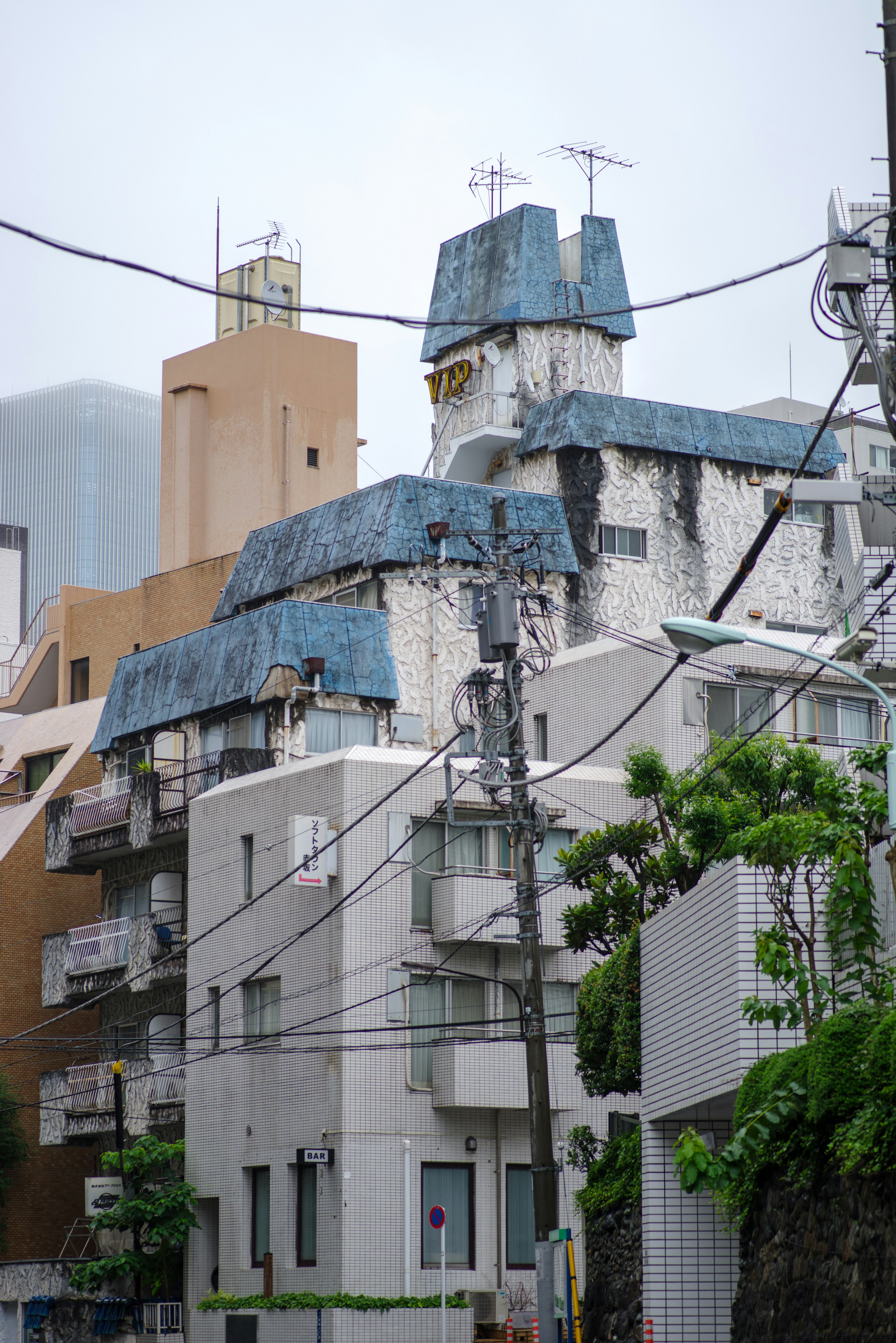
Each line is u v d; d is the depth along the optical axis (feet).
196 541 374.63
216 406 378.53
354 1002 233.96
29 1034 311.06
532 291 335.06
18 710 388.37
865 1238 106.83
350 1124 230.68
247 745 279.28
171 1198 246.47
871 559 177.37
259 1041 247.70
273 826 252.01
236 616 316.19
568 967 246.06
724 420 331.36
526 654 189.26
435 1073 237.66
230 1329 239.09
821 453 338.95
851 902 121.08
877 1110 106.93
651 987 154.71
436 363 353.10
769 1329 121.70
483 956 243.60
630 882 204.85
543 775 189.06
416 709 285.02
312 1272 231.50
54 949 299.17
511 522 302.45
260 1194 245.04
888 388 109.19
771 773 197.57
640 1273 161.79
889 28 110.11
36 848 320.70
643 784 200.44
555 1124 241.14
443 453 340.39
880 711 263.49
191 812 269.23
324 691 276.00
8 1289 277.23
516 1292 234.99
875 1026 113.09
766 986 131.64
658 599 316.19
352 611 283.79
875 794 126.93
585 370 336.29
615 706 262.06
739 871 133.49
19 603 469.98
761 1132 116.47
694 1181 117.50
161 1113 269.44
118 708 310.86
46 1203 305.53
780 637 261.44
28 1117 307.37
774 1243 123.95
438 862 244.01
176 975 271.28
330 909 238.27
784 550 331.98
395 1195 232.12
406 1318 227.40
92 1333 255.29
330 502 319.06
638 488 319.27
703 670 254.27
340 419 377.09
